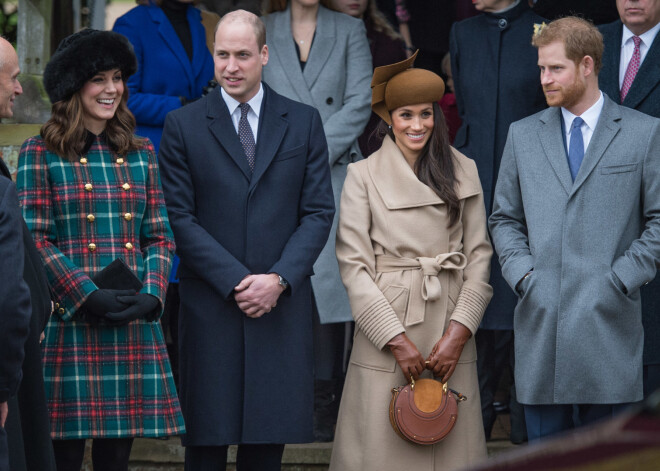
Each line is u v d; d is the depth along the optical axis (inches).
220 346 526.3
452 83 745.6
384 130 581.3
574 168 523.8
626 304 506.9
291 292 522.3
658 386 579.5
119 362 488.7
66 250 490.9
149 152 516.1
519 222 550.3
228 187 531.2
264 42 546.0
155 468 650.2
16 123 704.4
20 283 371.2
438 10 829.2
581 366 504.4
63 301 479.5
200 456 536.4
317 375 671.8
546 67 519.8
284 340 531.8
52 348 484.4
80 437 479.5
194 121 538.9
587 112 523.8
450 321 539.2
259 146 536.4
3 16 845.2
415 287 541.3
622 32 603.2
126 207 499.2
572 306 507.8
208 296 529.3
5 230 372.8
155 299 490.6
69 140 489.7
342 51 682.8
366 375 543.8
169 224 521.3
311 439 540.1
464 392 544.7
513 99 653.3
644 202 518.6
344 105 682.2
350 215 556.1
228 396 525.3
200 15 707.4
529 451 170.4
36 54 722.8
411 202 548.4
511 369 668.1
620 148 513.7
